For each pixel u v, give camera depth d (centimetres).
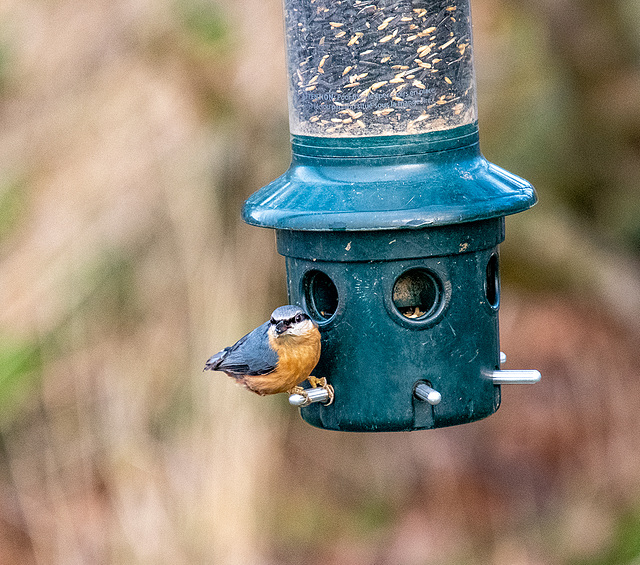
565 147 1502
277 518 1243
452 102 755
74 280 1157
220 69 1175
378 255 738
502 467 1348
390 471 1342
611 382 1415
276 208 745
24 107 1195
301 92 773
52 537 1122
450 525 1289
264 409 1163
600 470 1330
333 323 763
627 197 1538
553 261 1498
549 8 1502
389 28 742
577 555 1243
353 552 1259
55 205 1164
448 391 757
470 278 755
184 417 1138
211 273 1146
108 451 1140
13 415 1150
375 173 743
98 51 1188
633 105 1538
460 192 725
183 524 1107
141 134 1157
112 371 1149
